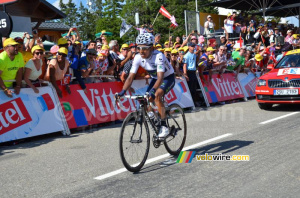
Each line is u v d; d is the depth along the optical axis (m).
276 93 8.04
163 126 4.34
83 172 4.02
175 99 8.74
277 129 5.96
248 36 15.59
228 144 5.08
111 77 7.73
